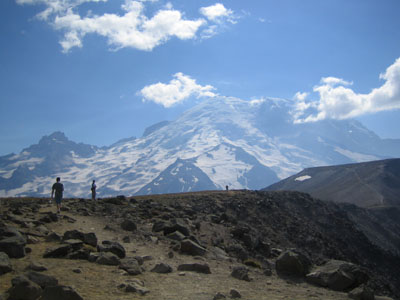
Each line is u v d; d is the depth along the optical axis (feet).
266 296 30.78
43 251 40.34
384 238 298.76
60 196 79.00
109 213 86.79
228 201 158.61
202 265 39.63
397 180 625.41
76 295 23.16
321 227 202.90
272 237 138.10
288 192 244.83
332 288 38.47
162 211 98.37
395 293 161.17
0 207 81.51
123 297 26.13
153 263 41.60
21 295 23.57
